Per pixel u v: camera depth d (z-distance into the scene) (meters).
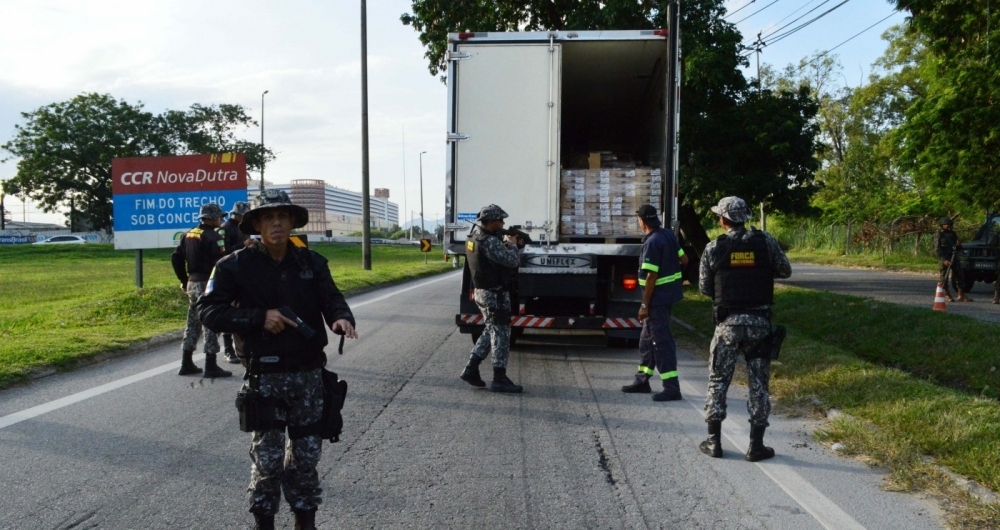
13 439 5.49
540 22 19.64
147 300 12.75
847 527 3.98
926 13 19.14
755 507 4.29
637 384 7.32
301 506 3.53
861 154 43.72
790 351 8.56
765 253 5.14
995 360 7.95
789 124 17.84
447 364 8.80
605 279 9.39
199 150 60.41
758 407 5.12
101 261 35.69
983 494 4.24
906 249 30.97
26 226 117.44
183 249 7.82
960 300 15.61
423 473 4.86
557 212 9.09
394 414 6.40
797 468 4.98
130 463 4.96
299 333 3.42
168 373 7.99
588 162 10.38
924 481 4.57
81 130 58.25
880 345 9.59
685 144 18.66
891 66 44.78
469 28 18.94
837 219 43.19
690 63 17.39
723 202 5.37
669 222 9.06
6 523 3.96
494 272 7.16
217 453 5.20
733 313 5.15
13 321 11.73
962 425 5.25
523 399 7.02
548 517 4.14
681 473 4.89
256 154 61.22
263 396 3.35
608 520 4.10
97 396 6.89
